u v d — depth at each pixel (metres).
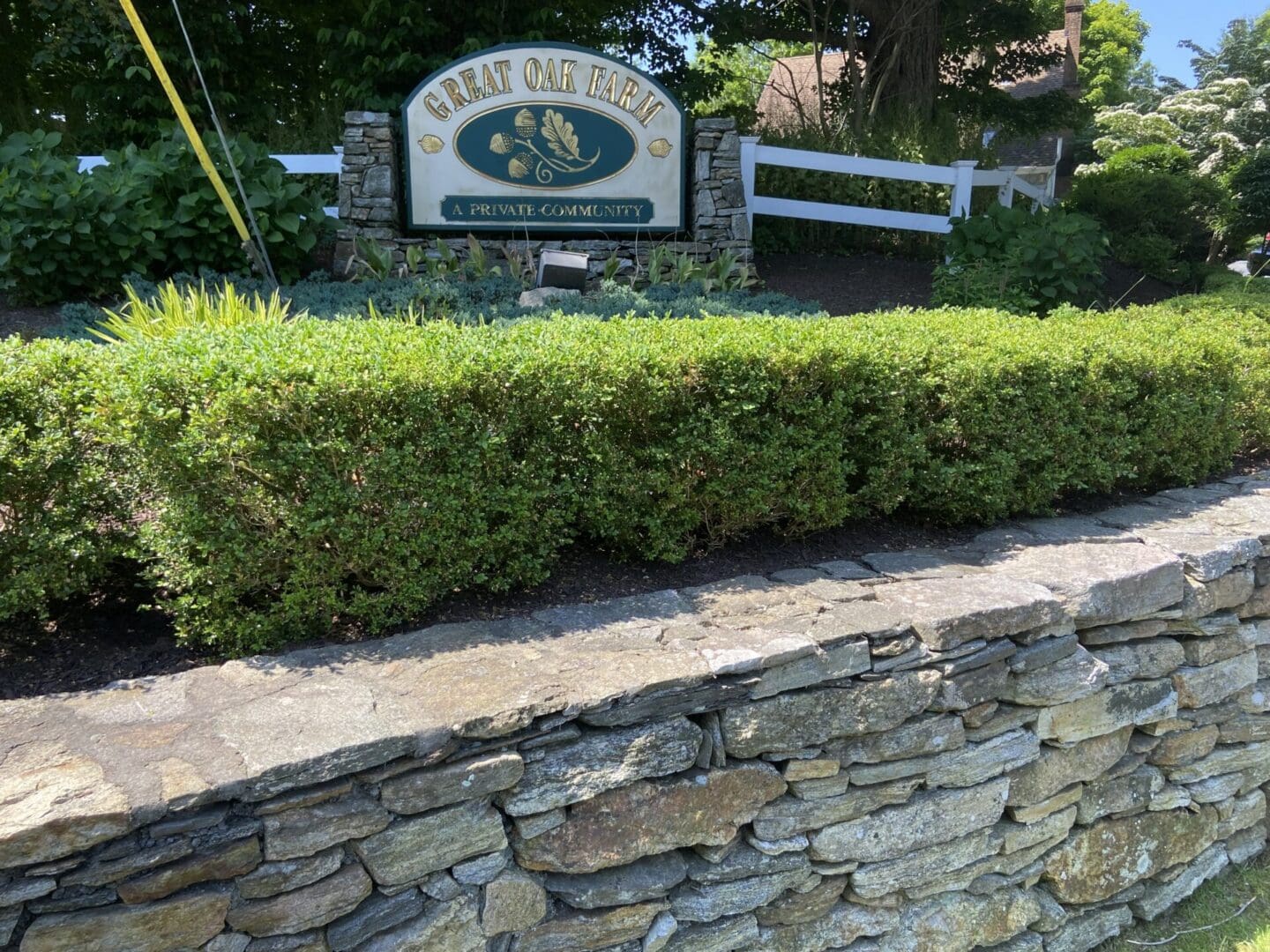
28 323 5.12
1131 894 3.00
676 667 2.07
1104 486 3.49
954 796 2.51
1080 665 2.66
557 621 2.33
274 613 2.17
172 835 1.59
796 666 2.19
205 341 2.33
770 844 2.25
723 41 11.52
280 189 5.70
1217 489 3.82
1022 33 11.91
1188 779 3.06
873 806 2.38
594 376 2.48
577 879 2.05
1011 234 6.45
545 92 6.48
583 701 1.93
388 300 5.43
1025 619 2.51
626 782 2.03
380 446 2.19
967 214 7.51
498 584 2.41
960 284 6.09
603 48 11.52
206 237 5.63
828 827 2.33
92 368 2.23
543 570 2.56
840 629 2.29
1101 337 3.61
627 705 1.99
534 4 8.91
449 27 8.74
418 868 1.84
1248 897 3.17
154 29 8.54
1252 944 2.92
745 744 2.17
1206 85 15.52
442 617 2.36
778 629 2.29
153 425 2.04
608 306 5.30
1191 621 2.93
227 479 2.10
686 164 7.02
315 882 1.74
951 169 7.48
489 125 6.47
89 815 1.50
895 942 2.52
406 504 2.21
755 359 2.66
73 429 2.22
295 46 10.70
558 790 1.96
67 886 1.53
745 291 6.19
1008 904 2.71
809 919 2.37
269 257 5.85
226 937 1.68
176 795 1.56
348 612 2.23
